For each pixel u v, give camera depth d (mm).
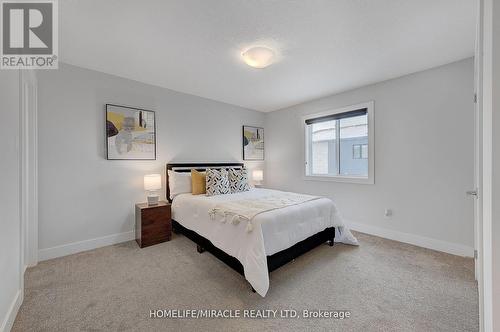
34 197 2260
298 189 4227
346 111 3465
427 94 2666
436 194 2617
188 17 1722
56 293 1773
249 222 1907
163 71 2744
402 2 1562
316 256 2463
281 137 4543
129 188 3010
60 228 2496
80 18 1715
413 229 2801
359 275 2051
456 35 1966
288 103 4172
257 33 1938
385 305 1630
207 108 3889
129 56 2355
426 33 1938
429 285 1873
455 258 2383
